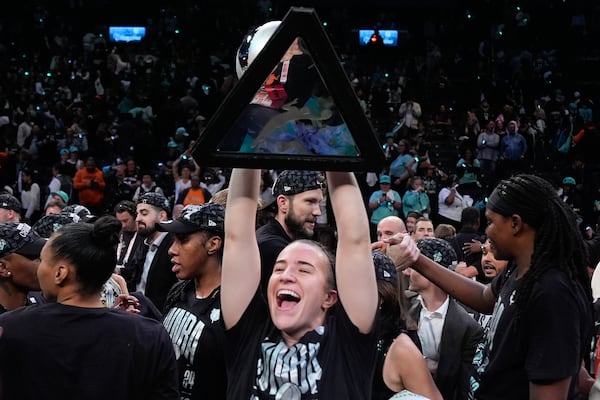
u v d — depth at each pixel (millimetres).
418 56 24516
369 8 26750
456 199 12641
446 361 3729
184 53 23672
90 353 2650
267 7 25422
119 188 13406
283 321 2367
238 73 2338
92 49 23953
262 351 2400
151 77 21609
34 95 19922
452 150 18484
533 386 2520
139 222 6043
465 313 3828
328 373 2344
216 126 2098
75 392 2623
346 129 2119
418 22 26594
